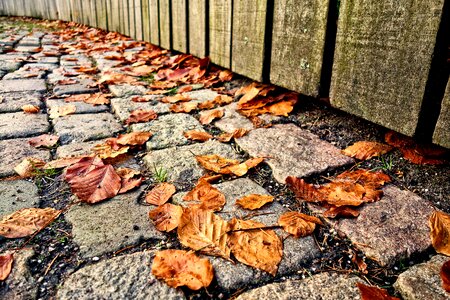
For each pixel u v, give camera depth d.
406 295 0.33
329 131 0.68
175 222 0.42
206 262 0.36
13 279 0.34
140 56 1.39
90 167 0.52
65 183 0.51
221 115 0.75
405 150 0.58
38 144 0.62
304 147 0.61
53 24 3.06
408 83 0.51
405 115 0.53
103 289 0.33
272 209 0.45
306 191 0.48
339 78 0.63
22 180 0.51
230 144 0.63
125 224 0.42
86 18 2.67
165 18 1.34
